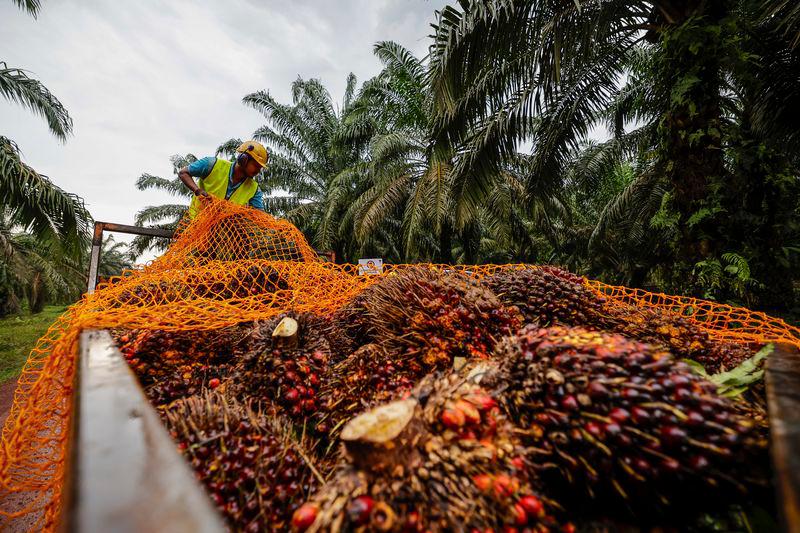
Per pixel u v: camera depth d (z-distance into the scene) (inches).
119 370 28.5
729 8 171.3
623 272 485.7
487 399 29.0
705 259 166.6
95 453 16.7
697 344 50.2
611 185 566.6
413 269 56.6
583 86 233.8
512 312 50.5
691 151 168.9
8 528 89.0
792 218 157.4
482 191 242.4
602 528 26.7
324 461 39.2
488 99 219.5
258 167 138.0
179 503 14.4
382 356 47.9
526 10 171.3
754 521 24.0
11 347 476.4
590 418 26.9
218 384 50.1
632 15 192.1
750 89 207.3
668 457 24.6
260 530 29.2
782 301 159.3
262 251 100.7
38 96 331.3
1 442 42.4
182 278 68.6
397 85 444.5
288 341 46.8
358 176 568.7
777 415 21.4
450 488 24.0
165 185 741.3
